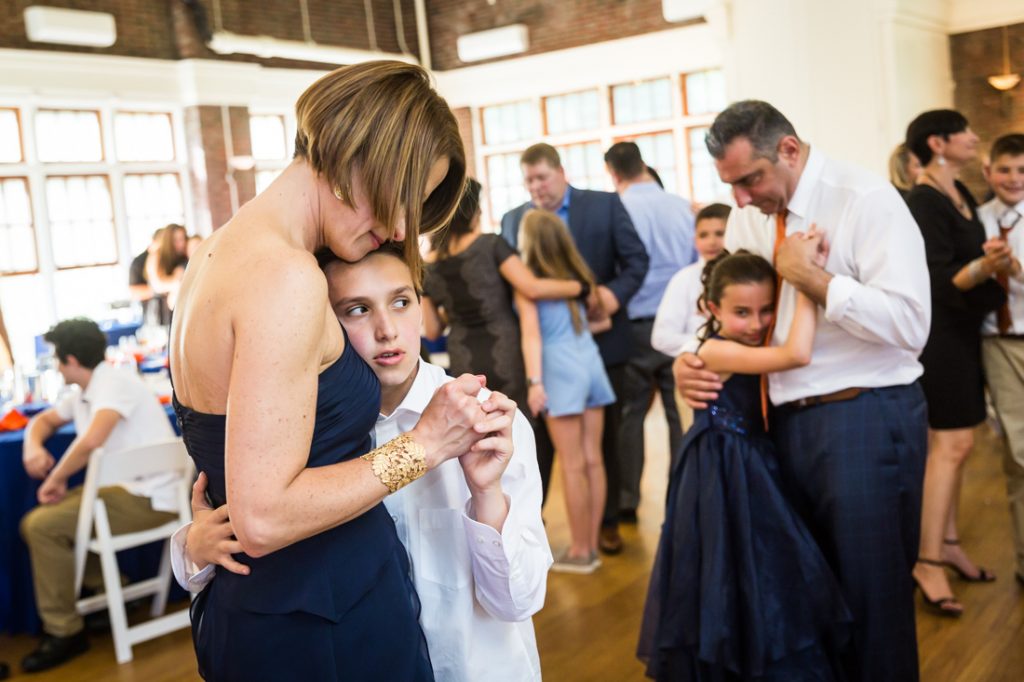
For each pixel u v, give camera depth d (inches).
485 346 148.2
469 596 57.4
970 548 155.7
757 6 290.5
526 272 145.0
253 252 45.6
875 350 91.7
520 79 444.5
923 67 305.7
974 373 132.9
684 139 407.8
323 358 47.4
